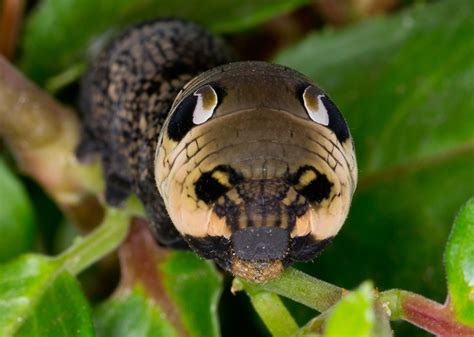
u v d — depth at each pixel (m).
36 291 0.14
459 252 0.13
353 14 0.19
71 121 0.16
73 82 0.19
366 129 0.17
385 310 0.13
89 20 0.17
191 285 0.15
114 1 0.17
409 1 0.19
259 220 0.12
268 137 0.12
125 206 0.15
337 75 0.17
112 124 0.15
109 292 0.17
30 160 0.16
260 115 0.13
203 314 0.15
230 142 0.12
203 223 0.12
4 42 0.18
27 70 0.18
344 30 0.18
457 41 0.17
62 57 0.18
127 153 0.15
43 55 0.18
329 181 0.12
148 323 0.15
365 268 0.16
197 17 0.18
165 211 0.14
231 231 0.12
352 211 0.17
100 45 0.18
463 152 0.16
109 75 0.16
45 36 0.18
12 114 0.16
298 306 0.16
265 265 0.12
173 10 0.18
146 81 0.15
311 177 0.12
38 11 0.17
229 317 0.17
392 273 0.16
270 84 0.13
